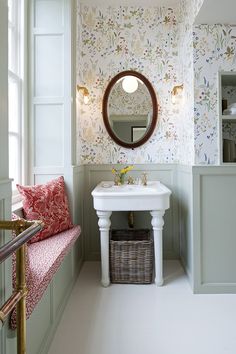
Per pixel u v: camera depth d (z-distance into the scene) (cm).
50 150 256
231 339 171
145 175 284
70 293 230
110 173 305
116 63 303
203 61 235
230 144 240
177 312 201
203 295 228
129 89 303
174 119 304
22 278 107
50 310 172
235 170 229
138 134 304
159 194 232
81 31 299
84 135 305
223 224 233
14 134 236
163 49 303
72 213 253
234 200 232
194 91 235
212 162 236
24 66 248
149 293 231
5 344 111
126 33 303
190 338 172
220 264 233
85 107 304
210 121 236
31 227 106
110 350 162
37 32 255
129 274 249
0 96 111
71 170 253
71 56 257
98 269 284
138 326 185
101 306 210
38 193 215
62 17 256
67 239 207
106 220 240
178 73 300
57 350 162
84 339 172
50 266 156
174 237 304
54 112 256
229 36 234
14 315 115
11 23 233
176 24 301
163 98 304
